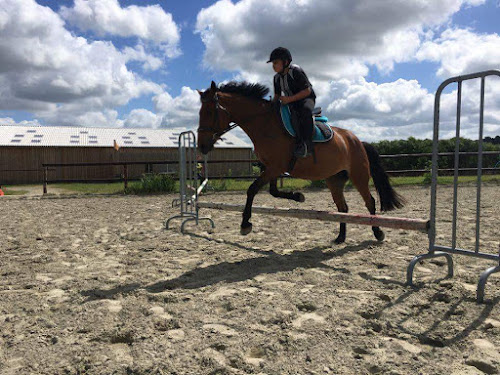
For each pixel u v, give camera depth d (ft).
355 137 15.81
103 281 10.55
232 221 21.44
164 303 8.73
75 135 89.86
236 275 10.89
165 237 17.10
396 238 15.69
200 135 12.94
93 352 6.44
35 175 79.46
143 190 41.45
